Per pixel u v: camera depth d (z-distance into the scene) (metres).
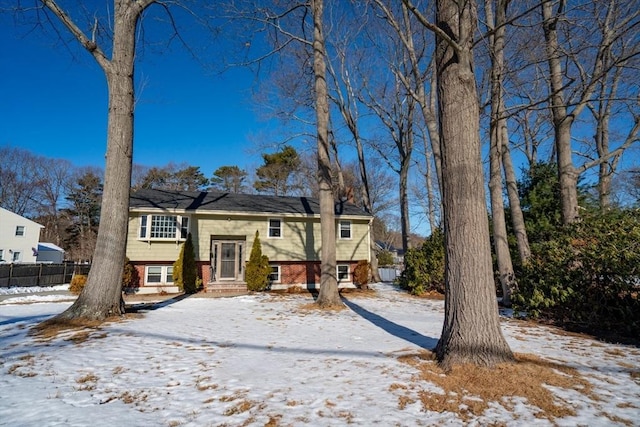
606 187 14.61
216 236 17.44
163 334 6.68
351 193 23.19
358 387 3.93
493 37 9.88
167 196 18.17
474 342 4.32
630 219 7.67
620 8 8.93
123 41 8.51
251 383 4.13
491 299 4.47
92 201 45.03
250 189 44.06
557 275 8.29
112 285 8.07
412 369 4.45
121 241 8.28
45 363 4.83
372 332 7.23
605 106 15.55
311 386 4.00
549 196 13.74
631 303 7.18
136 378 4.33
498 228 11.34
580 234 8.34
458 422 3.09
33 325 7.38
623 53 8.82
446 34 4.78
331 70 20.11
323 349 5.72
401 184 22.19
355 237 19.58
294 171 37.38
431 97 16.34
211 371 4.60
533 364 4.44
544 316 8.98
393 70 15.77
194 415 3.33
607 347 5.98
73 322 7.34
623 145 9.56
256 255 16.66
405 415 3.23
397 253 51.56
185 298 13.80
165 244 16.41
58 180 47.41
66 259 42.94
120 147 8.35
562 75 10.39
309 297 14.32
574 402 3.47
